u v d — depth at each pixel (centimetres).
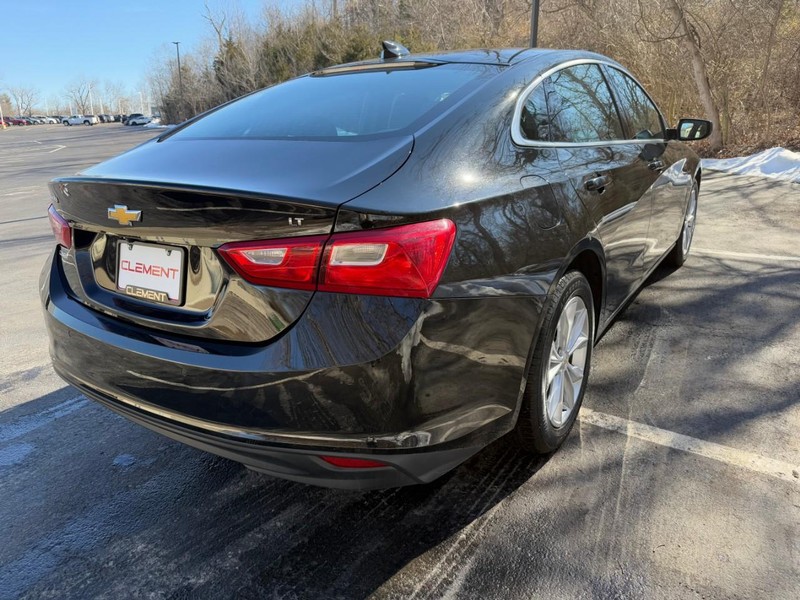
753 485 218
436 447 172
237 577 191
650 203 331
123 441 274
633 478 225
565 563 188
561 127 255
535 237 202
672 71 1278
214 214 169
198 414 176
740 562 184
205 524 217
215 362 171
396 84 245
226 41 4106
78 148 3288
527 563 189
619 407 274
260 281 165
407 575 188
